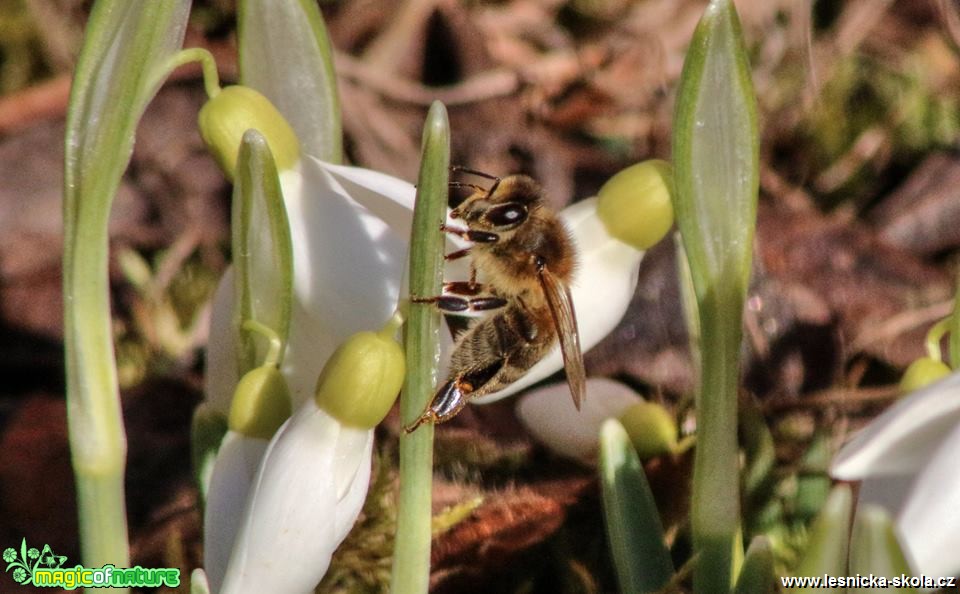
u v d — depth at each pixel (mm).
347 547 250
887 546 199
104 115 211
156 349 297
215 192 317
